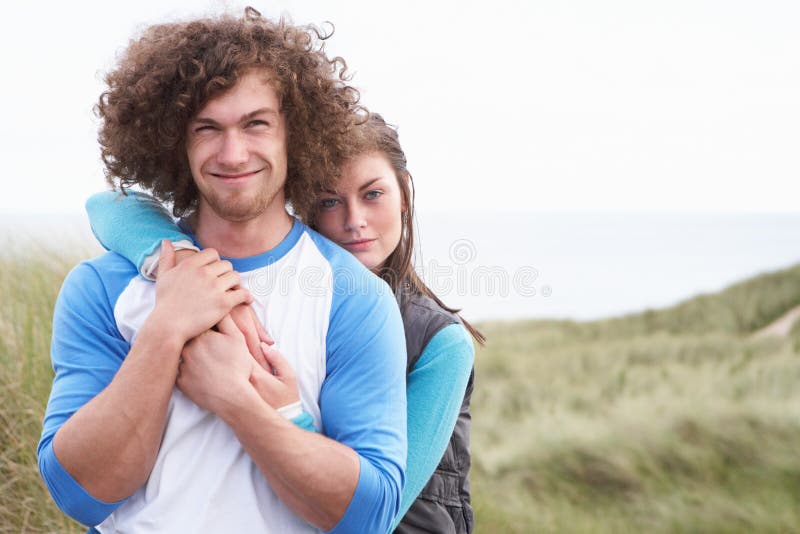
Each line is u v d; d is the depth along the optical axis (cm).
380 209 225
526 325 1315
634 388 980
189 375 166
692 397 920
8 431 393
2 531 373
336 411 172
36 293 449
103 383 169
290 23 191
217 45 170
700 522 721
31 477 387
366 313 178
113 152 193
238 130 170
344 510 162
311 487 159
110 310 174
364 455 168
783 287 1298
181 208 196
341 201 225
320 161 197
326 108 192
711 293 1362
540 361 1113
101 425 157
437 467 225
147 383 159
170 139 176
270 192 175
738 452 799
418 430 208
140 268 175
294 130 184
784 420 845
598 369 1077
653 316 1309
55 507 387
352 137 209
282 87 177
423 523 218
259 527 167
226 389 161
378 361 175
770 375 976
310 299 179
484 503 680
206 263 173
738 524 733
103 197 208
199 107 169
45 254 486
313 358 174
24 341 420
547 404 945
